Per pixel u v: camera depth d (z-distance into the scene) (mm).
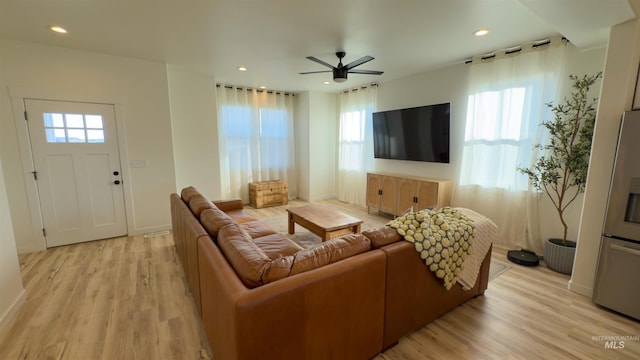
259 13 2387
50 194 3359
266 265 1319
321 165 6332
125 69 3619
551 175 2914
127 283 2600
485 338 1901
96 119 3523
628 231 2053
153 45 3174
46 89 3209
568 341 1870
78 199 3525
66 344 1825
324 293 1383
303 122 6188
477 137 3701
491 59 3473
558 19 2111
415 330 1980
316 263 1452
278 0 2168
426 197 4102
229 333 1230
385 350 1778
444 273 1925
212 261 1522
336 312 1446
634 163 1990
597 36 2438
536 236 3268
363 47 3236
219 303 1374
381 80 4988
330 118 6316
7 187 3135
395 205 4621
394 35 2877
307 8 2299
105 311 2174
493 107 3508
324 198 6469
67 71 3299
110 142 3637
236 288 1220
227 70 4262
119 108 3633
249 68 4148
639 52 2068
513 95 3305
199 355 1748
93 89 3455
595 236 2326
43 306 2227
